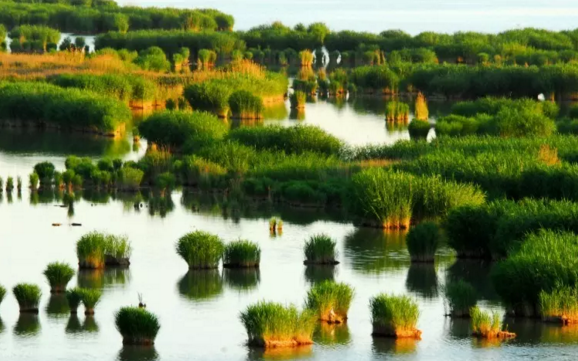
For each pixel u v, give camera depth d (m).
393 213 141.38
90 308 103.12
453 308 102.69
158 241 133.50
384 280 115.69
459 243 125.50
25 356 90.88
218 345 93.94
